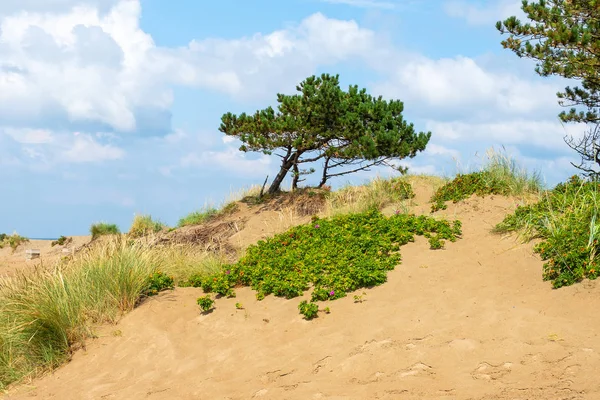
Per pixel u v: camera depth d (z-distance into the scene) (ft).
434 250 32.76
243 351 24.70
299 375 21.20
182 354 25.72
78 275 32.22
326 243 36.06
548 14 52.24
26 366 26.78
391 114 64.69
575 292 23.90
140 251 37.35
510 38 55.06
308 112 63.62
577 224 29.99
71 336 28.58
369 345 22.41
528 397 16.42
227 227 59.31
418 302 26.14
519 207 35.68
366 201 49.73
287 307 28.45
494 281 27.45
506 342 20.71
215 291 31.78
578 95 60.23
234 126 67.10
